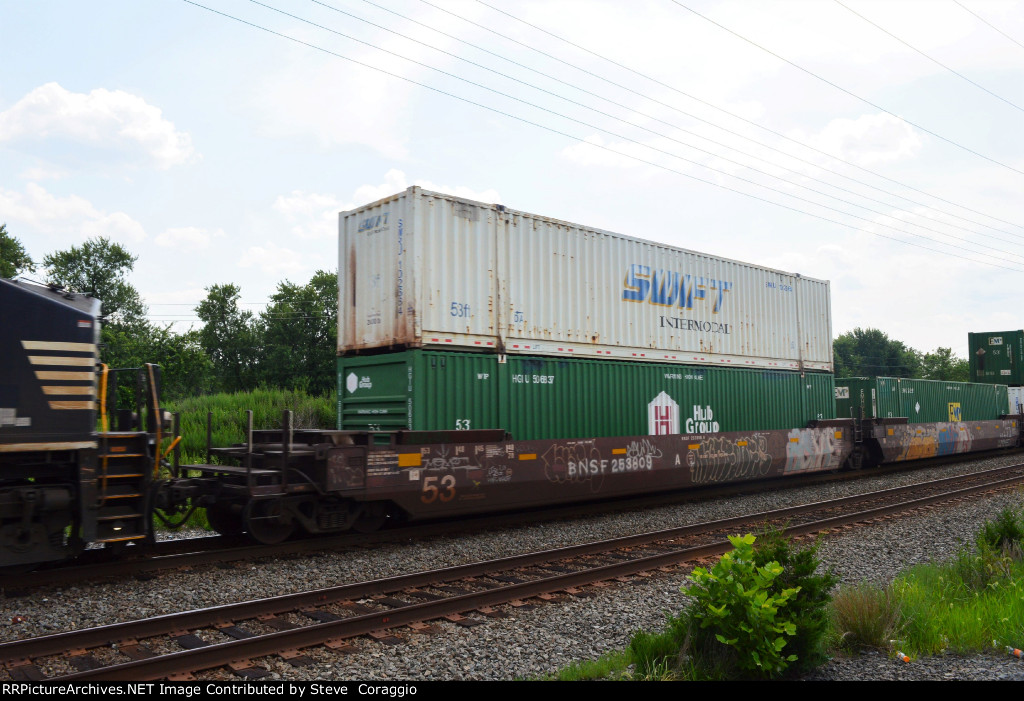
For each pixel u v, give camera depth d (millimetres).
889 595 5883
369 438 9047
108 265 50594
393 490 9164
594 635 5605
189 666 4707
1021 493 14344
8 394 6445
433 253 10352
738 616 4648
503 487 10383
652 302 13633
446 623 5812
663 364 13602
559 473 11133
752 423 15406
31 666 4715
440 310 10359
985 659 5156
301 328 50500
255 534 8445
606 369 12555
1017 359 29688
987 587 6738
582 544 8984
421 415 9992
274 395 25641
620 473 12102
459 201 10789
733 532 10094
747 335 15719
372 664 4891
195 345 40125
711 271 15000
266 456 8812
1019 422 28469
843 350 86000
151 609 6105
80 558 7832
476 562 8094
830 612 5621
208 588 6773
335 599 6402
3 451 6391
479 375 10742
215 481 8695
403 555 8516
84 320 6977
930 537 9852
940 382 23453
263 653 4988
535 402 11430
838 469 19359
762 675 4648
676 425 13672
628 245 13344
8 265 40656
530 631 5660
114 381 8055
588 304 12469
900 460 20062
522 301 11469
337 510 9023
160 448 7672
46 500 6574
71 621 5742
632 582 7266
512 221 11484
